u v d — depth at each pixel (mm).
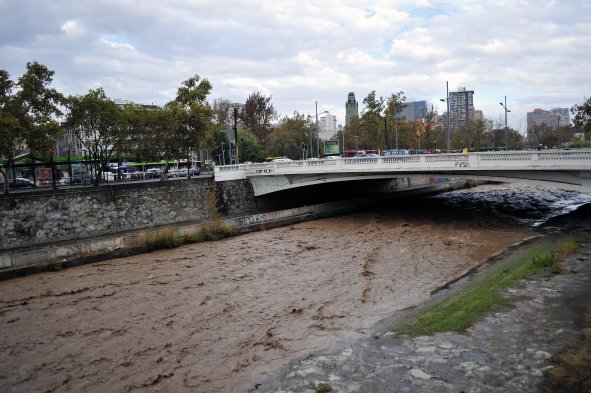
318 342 18078
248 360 16969
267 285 26359
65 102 42500
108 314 22656
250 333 19578
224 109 115000
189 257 33375
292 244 37031
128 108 49938
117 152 50469
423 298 22562
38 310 23422
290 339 18625
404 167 41094
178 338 19484
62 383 16250
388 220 46656
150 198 45094
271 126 127125
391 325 18422
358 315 20797
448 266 28578
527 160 34656
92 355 18328
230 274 28844
